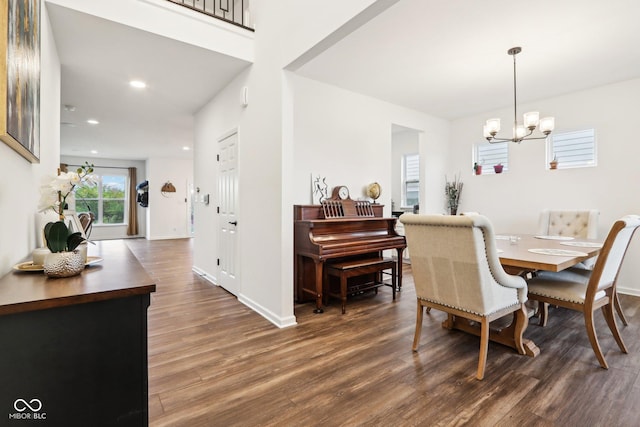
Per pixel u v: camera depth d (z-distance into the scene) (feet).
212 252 14.38
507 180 16.20
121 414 3.61
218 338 8.30
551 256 7.23
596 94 13.38
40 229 6.40
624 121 12.66
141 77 11.75
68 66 10.74
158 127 18.97
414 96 14.65
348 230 11.70
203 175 15.40
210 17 9.77
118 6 8.29
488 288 6.35
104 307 3.52
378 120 15.03
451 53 10.59
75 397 3.38
